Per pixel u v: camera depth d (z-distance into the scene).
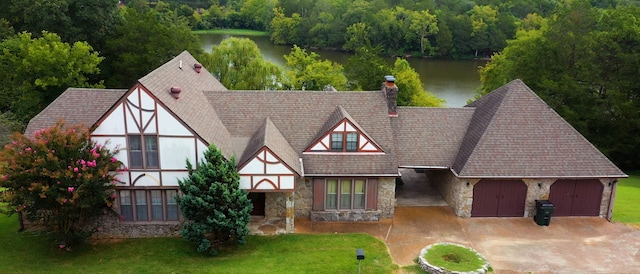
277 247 20.81
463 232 22.62
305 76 45.31
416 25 89.75
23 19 46.41
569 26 41.69
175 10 103.06
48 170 18.22
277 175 21.08
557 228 23.20
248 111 24.88
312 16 99.88
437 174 27.42
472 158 23.34
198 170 19.78
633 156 38.78
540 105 24.92
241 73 43.94
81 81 40.00
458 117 26.42
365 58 46.91
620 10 43.09
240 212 19.56
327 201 23.61
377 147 23.39
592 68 37.59
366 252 20.42
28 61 37.78
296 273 18.70
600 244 21.77
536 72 40.75
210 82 28.30
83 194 18.84
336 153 23.36
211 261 19.75
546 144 23.92
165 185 21.12
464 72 78.38
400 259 20.22
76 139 19.05
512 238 22.17
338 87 45.31
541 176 23.17
